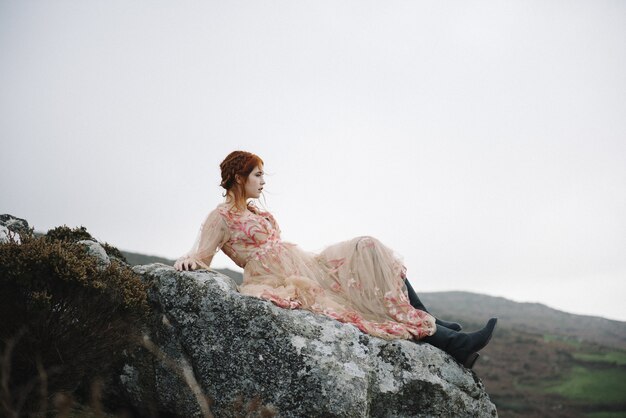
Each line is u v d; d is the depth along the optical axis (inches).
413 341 234.8
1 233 249.6
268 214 262.5
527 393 887.7
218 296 218.7
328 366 207.2
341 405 201.6
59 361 192.4
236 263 257.1
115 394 230.5
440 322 256.1
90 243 242.4
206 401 208.7
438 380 224.4
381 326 232.8
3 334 185.9
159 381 220.4
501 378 981.8
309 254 261.7
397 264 249.9
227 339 213.8
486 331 235.5
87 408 219.6
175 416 222.4
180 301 221.1
